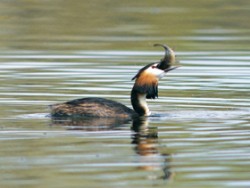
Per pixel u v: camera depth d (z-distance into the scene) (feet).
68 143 46.96
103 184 39.27
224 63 75.61
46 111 55.83
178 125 52.11
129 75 69.51
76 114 54.54
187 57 79.41
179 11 107.96
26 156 43.98
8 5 112.16
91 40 89.35
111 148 45.96
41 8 110.63
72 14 106.52
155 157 43.98
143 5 112.68
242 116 54.65
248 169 41.75
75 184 39.19
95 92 62.44
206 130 50.39
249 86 65.00
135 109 55.57
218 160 43.42
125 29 96.48
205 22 100.83
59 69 72.33
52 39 90.22
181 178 40.37
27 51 82.33
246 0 115.75
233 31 95.09
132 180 40.01
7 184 39.14
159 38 90.53
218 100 59.93
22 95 60.90
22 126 51.16
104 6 112.37
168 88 64.64
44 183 39.29
